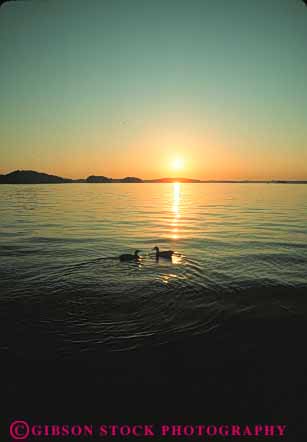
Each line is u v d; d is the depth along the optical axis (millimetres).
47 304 10273
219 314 9633
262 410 5879
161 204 51812
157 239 21328
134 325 8914
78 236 22359
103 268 14328
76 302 10438
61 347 7766
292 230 24562
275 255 16797
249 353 7590
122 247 18906
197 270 14094
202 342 8062
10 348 7695
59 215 34625
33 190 110312
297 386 6441
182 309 9984
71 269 14141
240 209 42281
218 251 17797
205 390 6363
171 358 7379
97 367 7039
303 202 53625
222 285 12133
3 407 5938
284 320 9258
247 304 10375
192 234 23234
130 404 6035
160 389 6398
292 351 7664
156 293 11273
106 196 75562
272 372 6883
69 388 6426
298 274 13516
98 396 6223
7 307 10008
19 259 15898
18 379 6652
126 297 10898
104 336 8297
